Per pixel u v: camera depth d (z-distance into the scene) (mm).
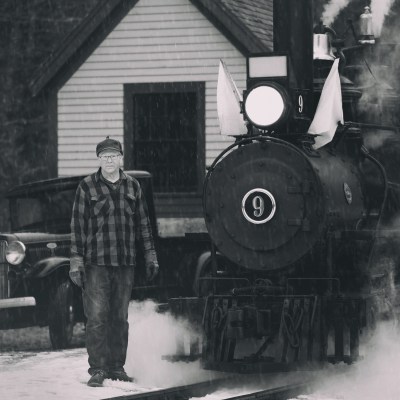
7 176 32000
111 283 13688
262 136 14453
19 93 32594
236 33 26031
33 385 13430
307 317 13844
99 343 13523
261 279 14461
